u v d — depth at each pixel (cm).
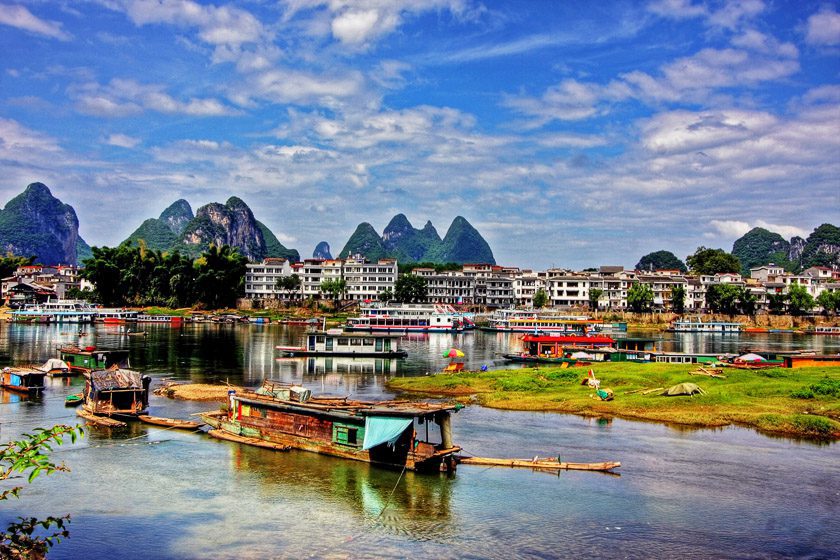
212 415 4944
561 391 6469
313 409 4222
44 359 9306
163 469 3922
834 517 3284
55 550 2839
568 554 2842
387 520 3194
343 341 10475
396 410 3884
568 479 3838
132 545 2900
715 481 3822
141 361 9175
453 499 3481
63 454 4203
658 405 5716
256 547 2884
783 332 19312
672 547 2923
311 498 3469
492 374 7775
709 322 19612
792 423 5006
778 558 2827
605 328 18062
